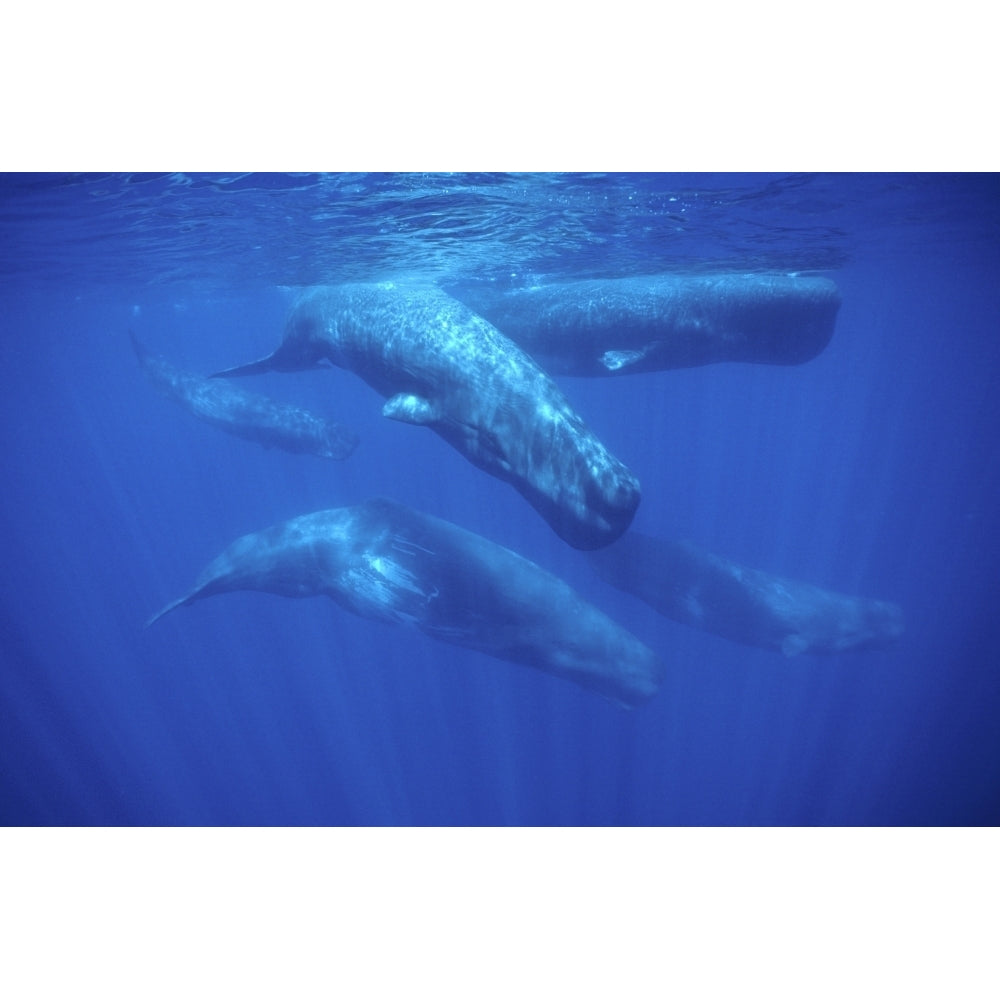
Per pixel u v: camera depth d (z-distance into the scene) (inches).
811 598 605.0
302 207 536.1
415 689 837.2
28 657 1052.5
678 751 691.4
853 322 1672.0
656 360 557.3
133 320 1582.2
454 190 489.7
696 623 595.5
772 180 491.2
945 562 1179.3
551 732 734.5
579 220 563.8
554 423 313.6
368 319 423.2
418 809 649.0
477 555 457.4
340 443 743.7
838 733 716.7
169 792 721.6
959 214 688.4
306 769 732.7
